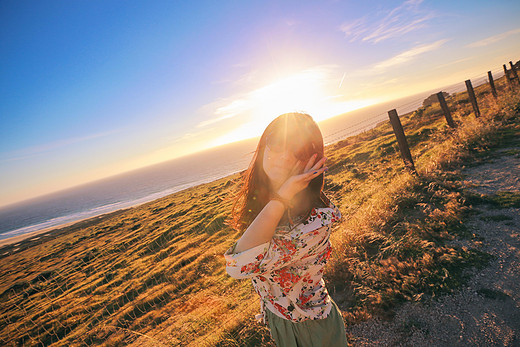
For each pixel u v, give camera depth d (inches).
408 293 113.3
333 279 140.8
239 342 123.9
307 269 40.6
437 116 767.7
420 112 988.6
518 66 742.5
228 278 318.7
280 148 36.6
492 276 107.9
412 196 202.2
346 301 124.4
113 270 721.0
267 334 119.6
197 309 255.4
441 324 94.7
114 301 486.6
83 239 1449.3
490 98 556.4
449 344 86.6
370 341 98.3
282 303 43.3
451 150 280.1
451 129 346.6
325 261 42.6
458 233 144.7
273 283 42.4
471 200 174.7
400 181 236.4
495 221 145.3
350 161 663.8
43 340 433.7
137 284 518.0
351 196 296.7
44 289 736.3
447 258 122.3
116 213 2792.8
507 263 111.9
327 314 44.1
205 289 325.4
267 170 38.6
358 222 188.2
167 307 324.8
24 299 697.0
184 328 199.0
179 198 2058.3
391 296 114.0
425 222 167.2
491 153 254.1
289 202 35.4
